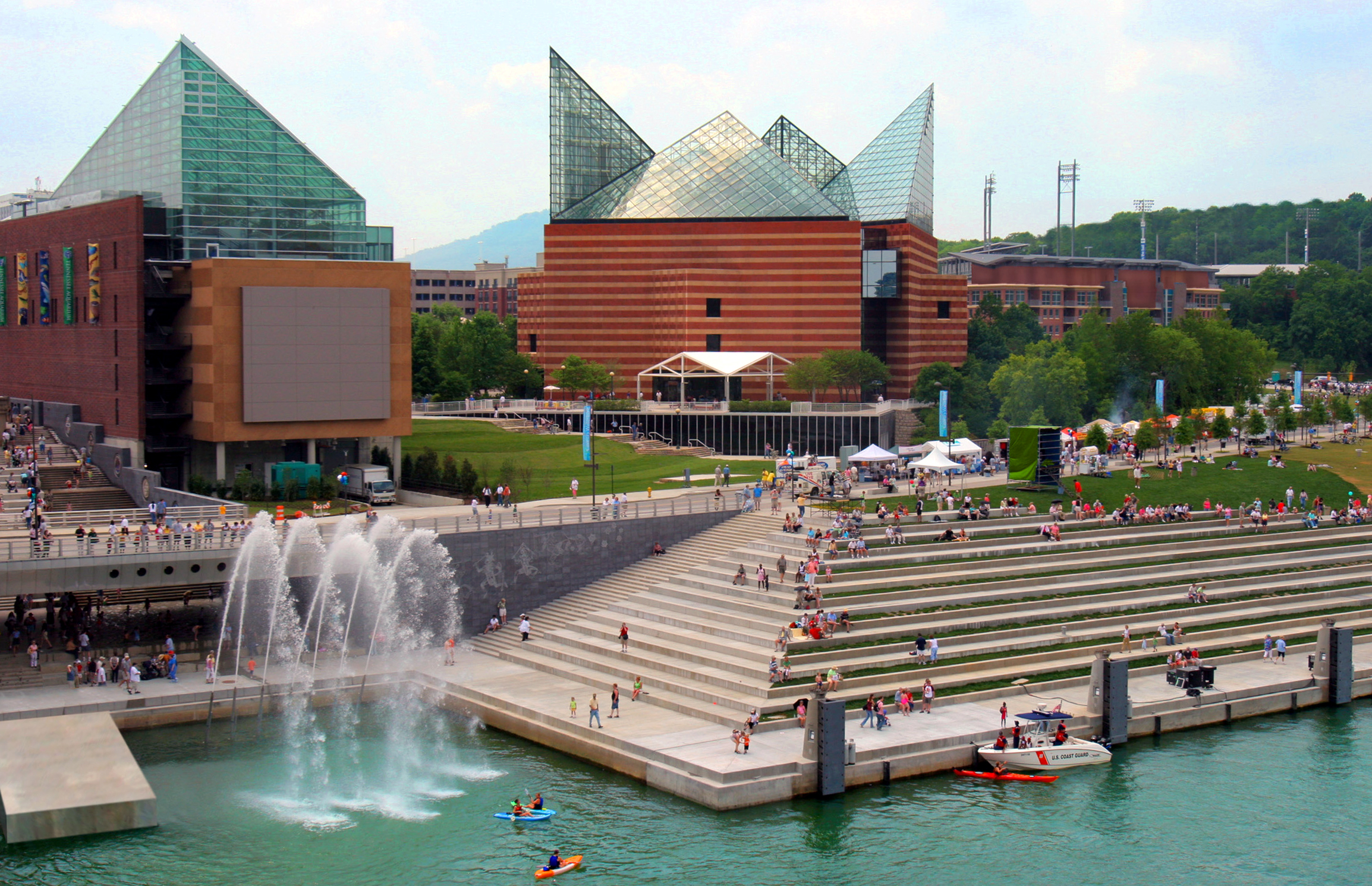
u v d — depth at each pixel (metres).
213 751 66.44
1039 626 80.25
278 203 110.81
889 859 54.06
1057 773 64.12
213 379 104.31
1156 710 70.81
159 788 61.06
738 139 178.38
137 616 83.12
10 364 133.50
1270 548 97.94
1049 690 72.69
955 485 108.81
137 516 90.62
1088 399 168.00
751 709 66.62
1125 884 52.31
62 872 52.09
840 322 170.62
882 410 158.38
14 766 59.72
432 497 106.25
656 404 158.88
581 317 175.75
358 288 109.44
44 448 110.50
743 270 171.50
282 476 105.44
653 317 174.50
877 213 195.12
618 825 57.00
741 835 56.03
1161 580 90.00
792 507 98.00
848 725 65.56
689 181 175.38
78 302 116.38
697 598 83.00
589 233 174.75
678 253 173.00
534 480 116.50
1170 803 60.69
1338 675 76.31
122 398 109.06
